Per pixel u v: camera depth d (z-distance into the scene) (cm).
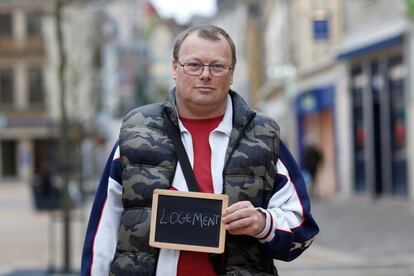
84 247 338
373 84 2153
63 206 1023
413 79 1859
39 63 5738
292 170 336
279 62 3691
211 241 309
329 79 2552
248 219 305
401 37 1911
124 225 320
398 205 1889
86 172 3231
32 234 1625
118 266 319
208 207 311
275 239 315
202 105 323
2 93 5769
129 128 329
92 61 3522
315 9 2467
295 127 3034
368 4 2125
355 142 2291
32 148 5759
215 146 324
